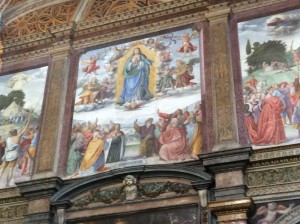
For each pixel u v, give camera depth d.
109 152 12.06
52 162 12.15
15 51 15.14
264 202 10.03
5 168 12.87
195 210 10.38
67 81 13.75
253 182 10.32
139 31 14.02
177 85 12.55
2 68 14.99
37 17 15.79
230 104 11.50
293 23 12.41
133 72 13.30
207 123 11.56
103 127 12.56
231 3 13.33
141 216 10.73
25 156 12.90
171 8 13.97
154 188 10.92
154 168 10.98
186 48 13.15
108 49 14.09
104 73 13.62
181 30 13.56
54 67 14.05
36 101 13.91
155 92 12.66
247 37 12.61
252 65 12.07
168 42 13.48
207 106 11.83
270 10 12.85
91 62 13.98
